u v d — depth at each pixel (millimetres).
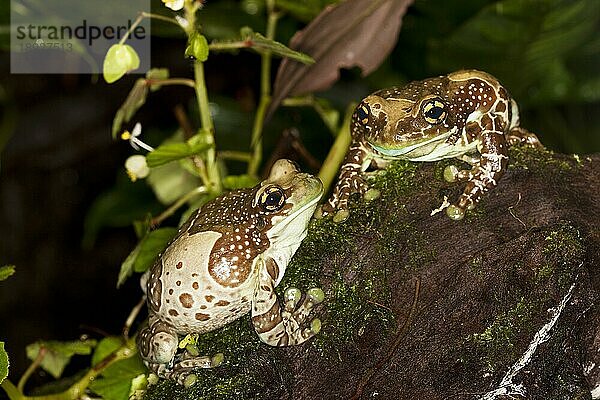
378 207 506
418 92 499
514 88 703
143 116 894
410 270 499
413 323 497
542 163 503
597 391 499
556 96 809
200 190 574
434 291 497
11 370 910
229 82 873
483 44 652
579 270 493
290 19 736
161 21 634
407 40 758
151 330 510
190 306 497
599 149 908
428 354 496
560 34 646
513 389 492
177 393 509
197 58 535
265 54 631
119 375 560
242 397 503
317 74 580
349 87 835
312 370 502
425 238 500
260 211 497
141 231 592
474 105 498
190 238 500
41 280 954
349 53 575
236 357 506
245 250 497
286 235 500
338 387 500
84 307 963
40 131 904
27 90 882
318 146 796
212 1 746
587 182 502
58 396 567
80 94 899
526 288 493
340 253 505
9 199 933
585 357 498
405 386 496
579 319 496
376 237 504
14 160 906
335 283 504
